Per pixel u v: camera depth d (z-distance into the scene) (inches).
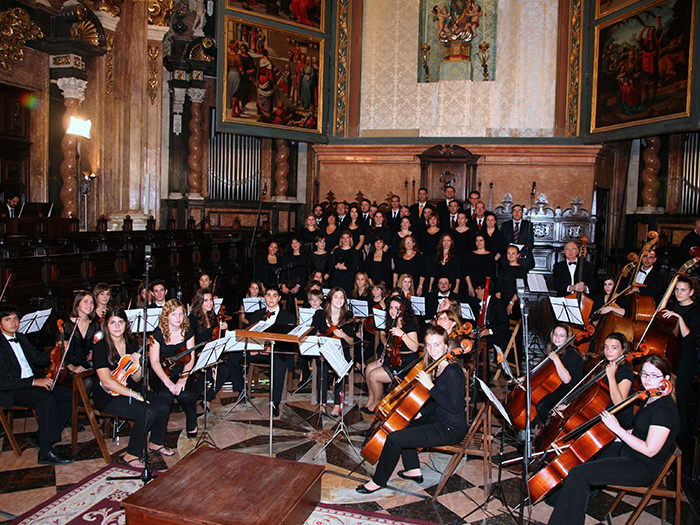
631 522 155.7
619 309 263.6
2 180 459.5
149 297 262.1
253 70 573.0
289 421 246.1
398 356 237.6
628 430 171.9
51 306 262.4
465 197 591.8
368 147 623.5
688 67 454.6
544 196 564.1
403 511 174.6
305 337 204.5
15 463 200.2
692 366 229.9
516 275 326.6
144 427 182.4
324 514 170.4
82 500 173.8
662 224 601.3
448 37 609.0
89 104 511.8
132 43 520.4
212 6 667.4
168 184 661.9
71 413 212.1
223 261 482.3
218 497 135.9
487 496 182.9
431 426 181.2
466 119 611.8
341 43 641.0
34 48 471.2
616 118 534.0
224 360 259.9
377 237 372.2
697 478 200.5
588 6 575.8
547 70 596.7
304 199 716.7
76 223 430.9
